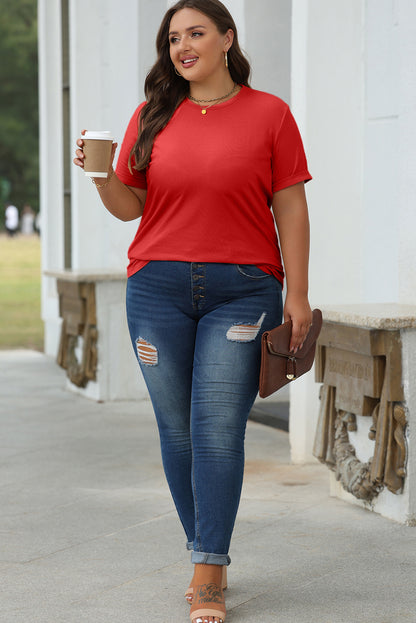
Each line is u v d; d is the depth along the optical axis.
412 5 5.91
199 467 4.10
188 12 4.02
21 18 61.53
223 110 4.05
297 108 7.12
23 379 11.96
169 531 5.52
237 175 3.99
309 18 6.96
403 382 5.46
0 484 6.71
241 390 4.09
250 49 8.82
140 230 4.21
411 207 6.02
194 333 4.19
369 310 5.71
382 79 6.85
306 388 7.20
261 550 5.13
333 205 7.14
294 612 4.23
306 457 7.27
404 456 5.50
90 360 10.26
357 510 5.93
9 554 5.11
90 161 3.93
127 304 4.27
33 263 37.78
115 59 11.16
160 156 4.05
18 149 62.59
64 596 4.46
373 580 4.63
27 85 61.84
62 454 7.69
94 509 6.02
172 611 4.25
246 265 4.07
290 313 4.12
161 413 4.30
